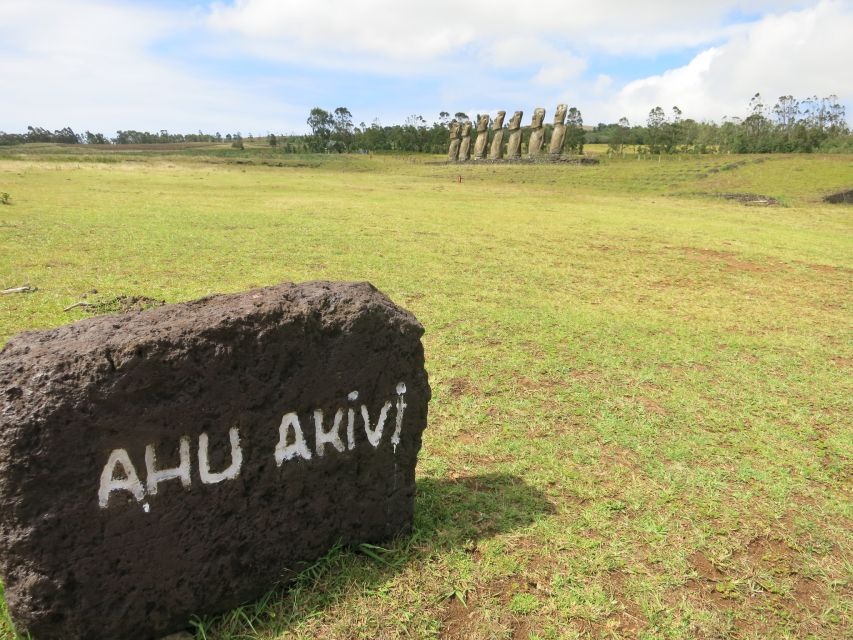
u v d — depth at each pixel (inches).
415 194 944.9
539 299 326.3
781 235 620.7
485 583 110.3
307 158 2266.2
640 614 106.5
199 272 332.5
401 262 394.6
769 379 226.5
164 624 93.1
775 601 112.0
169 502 89.3
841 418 195.8
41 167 1172.5
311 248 420.2
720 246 539.5
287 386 97.3
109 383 81.4
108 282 301.3
